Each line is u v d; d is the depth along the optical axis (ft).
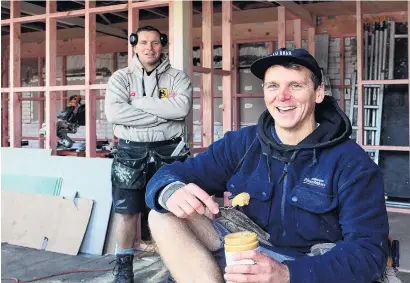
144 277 9.41
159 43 9.39
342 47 20.63
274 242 4.91
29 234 11.78
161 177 4.90
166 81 9.55
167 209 4.59
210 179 5.33
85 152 13.71
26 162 13.01
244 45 22.65
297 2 19.26
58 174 12.37
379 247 4.18
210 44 12.57
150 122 9.12
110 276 9.50
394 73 18.08
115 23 22.94
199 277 4.43
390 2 17.75
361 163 4.54
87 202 11.46
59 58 27.02
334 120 4.85
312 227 4.66
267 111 5.15
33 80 27.50
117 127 9.39
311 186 4.66
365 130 18.20
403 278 9.12
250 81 22.56
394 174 17.66
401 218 14.87
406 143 17.49
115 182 9.00
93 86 12.69
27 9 17.97
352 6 18.94
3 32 24.85
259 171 5.02
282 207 4.81
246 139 5.32
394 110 17.84
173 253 4.53
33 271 9.84
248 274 3.77
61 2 19.17
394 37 18.19
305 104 4.75
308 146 4.70
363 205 4.36
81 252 11.20
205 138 12.67
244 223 4.91
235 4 19.72
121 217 8.98
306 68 4.73
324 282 3.88
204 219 4.90
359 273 3.98
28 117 27.66
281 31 17.22
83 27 22.77
